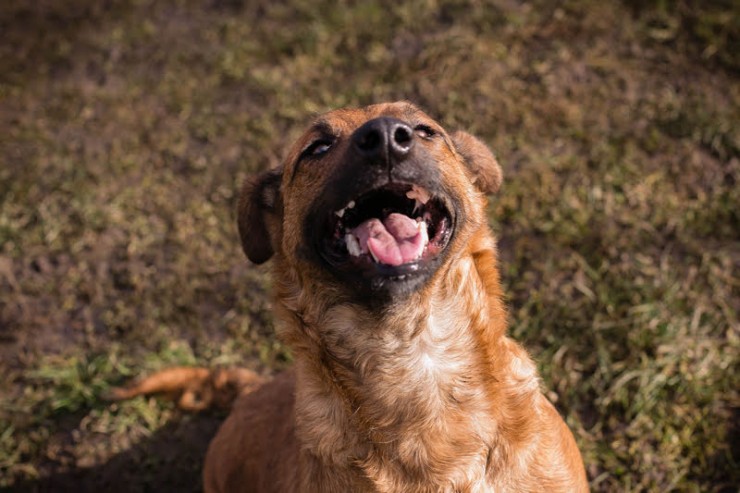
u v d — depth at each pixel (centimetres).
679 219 110
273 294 77
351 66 140
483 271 74
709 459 91
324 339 72
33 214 125
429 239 72
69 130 139
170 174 129
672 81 127
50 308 115
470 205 74
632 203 112
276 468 80
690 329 100
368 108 75
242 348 109
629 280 105
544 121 124
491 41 138
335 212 70
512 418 71
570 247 109
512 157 120
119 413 104
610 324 101
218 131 134
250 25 152
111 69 150
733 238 107
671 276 105
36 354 110
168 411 104
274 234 80
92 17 162
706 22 133
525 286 107
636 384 97
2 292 117
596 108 125
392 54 140
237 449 86
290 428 80
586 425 96
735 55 129
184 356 108
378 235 69
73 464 101
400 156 66
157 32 156
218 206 123
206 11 158
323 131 73
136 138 135
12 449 103
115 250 120
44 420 104
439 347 71
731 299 102
